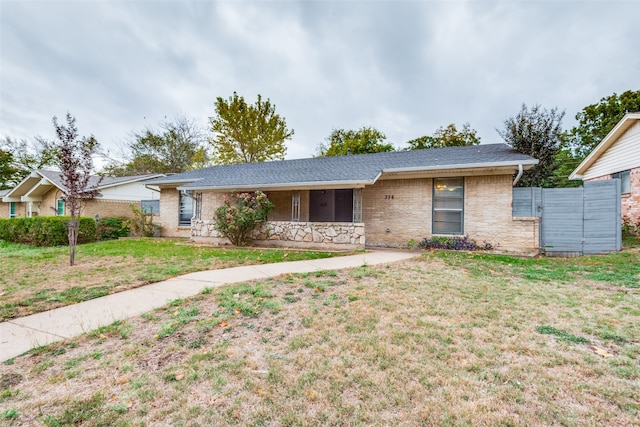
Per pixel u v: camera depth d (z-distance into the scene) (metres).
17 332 3.32
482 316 3.62
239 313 3.75
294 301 4.18
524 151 14.09
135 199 18.62
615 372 2.45
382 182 10.41
